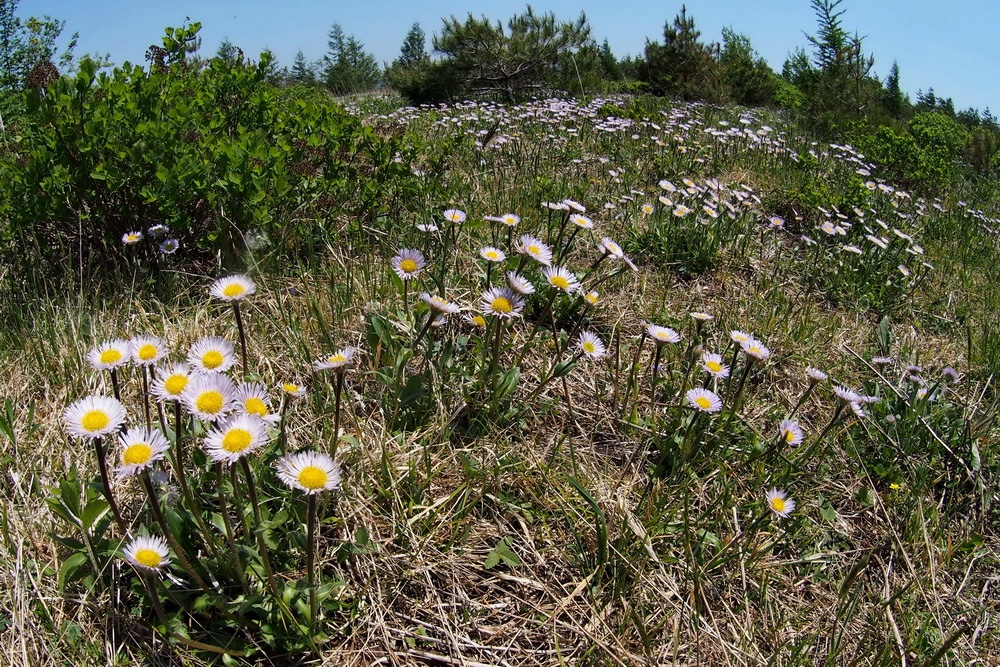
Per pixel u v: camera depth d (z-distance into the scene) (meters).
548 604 2.21
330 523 2.24
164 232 3.46
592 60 15.73
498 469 2.49
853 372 3.69
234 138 4.04
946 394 3.57
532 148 6.66
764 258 4.85
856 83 10.96
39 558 2.06
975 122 17.02
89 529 1.98
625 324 3.67
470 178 5.52
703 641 2.18
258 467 2.15
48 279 3.39
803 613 2.34
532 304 3.56
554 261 3.44
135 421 2.51
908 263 5.09
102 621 1.91
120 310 3.22
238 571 1.86
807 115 11.10
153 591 1.71
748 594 2.36
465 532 2.34
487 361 2.98
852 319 4.29
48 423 2.57
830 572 2.53
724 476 2.68
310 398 2.70
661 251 4.51
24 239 3.41
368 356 3.01
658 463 2.72
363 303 3.38
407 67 17.23
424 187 4.54
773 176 6.76
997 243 6.21
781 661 2.18
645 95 14.19
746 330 3.79
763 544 2.54
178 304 3.33
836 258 4.88
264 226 3.65
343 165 4.23
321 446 2.46
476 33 14.79
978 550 2.65
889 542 2.67
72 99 3.25
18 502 2.20
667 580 2.27
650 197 5.57
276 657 1.93
